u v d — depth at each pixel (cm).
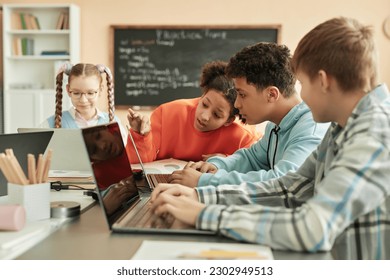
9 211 80
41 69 428
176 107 204
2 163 91
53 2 421
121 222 88
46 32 402
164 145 203
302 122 132
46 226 86
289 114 135
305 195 103
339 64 82
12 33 414
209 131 193
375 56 85
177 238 81
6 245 72
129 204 105
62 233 85
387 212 86
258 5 399
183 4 407
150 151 182
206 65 183
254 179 116
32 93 407
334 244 86
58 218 94
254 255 69
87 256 72
